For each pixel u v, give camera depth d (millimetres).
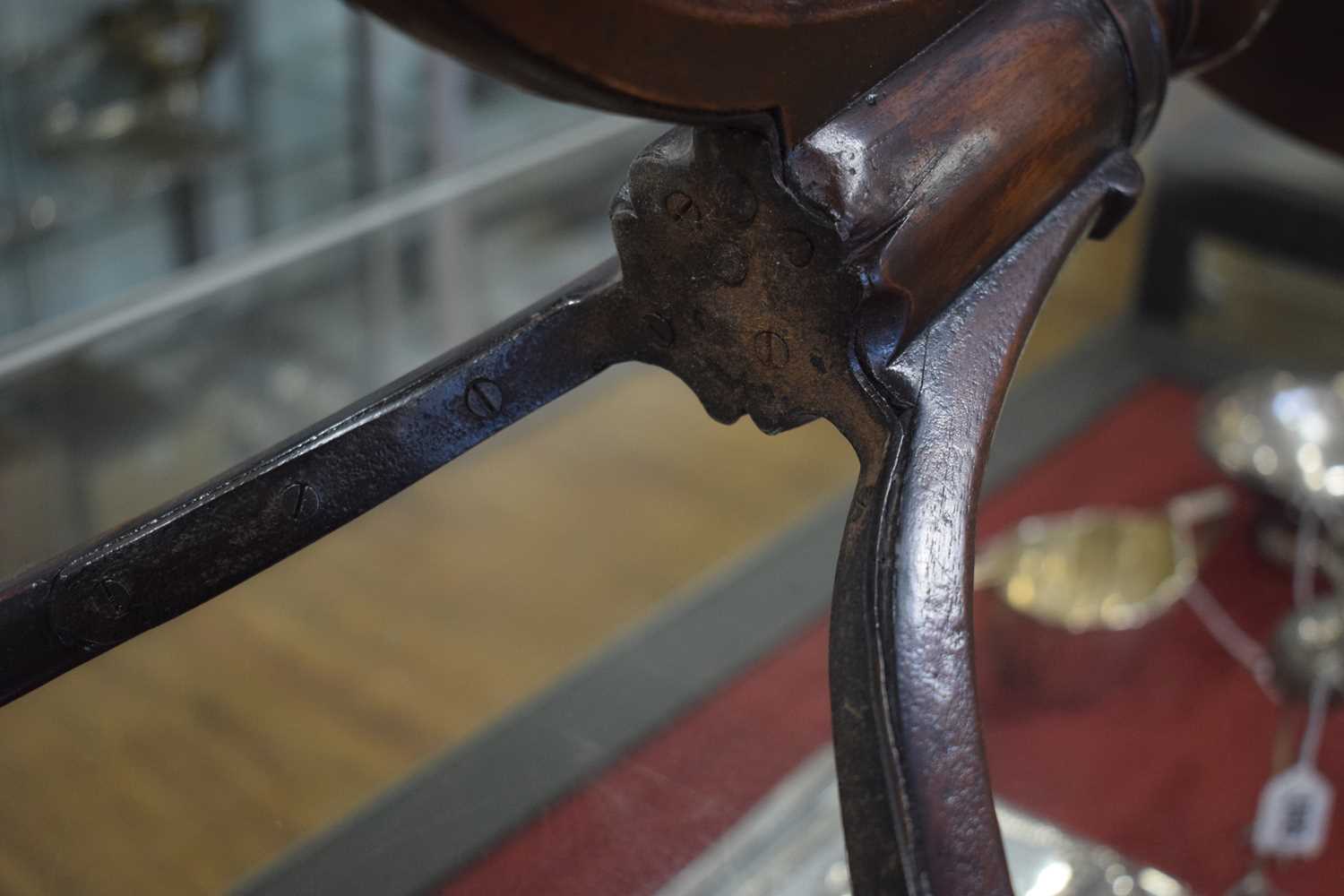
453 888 847
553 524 1588
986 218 558
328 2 1597
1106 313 2061
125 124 1518
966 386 550
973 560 526
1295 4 767
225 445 1453
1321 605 1237
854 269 524
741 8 477
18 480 1325
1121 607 1346
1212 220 1933
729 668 1222
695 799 952
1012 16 573
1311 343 1990
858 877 487
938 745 491
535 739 965
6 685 582
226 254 1616
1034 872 1050
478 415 585
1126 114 610
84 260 1515
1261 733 1313
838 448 1736
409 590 1462
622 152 1741
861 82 533
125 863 1030
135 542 573
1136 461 1756
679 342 564
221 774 1133
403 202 1588
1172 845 1189
